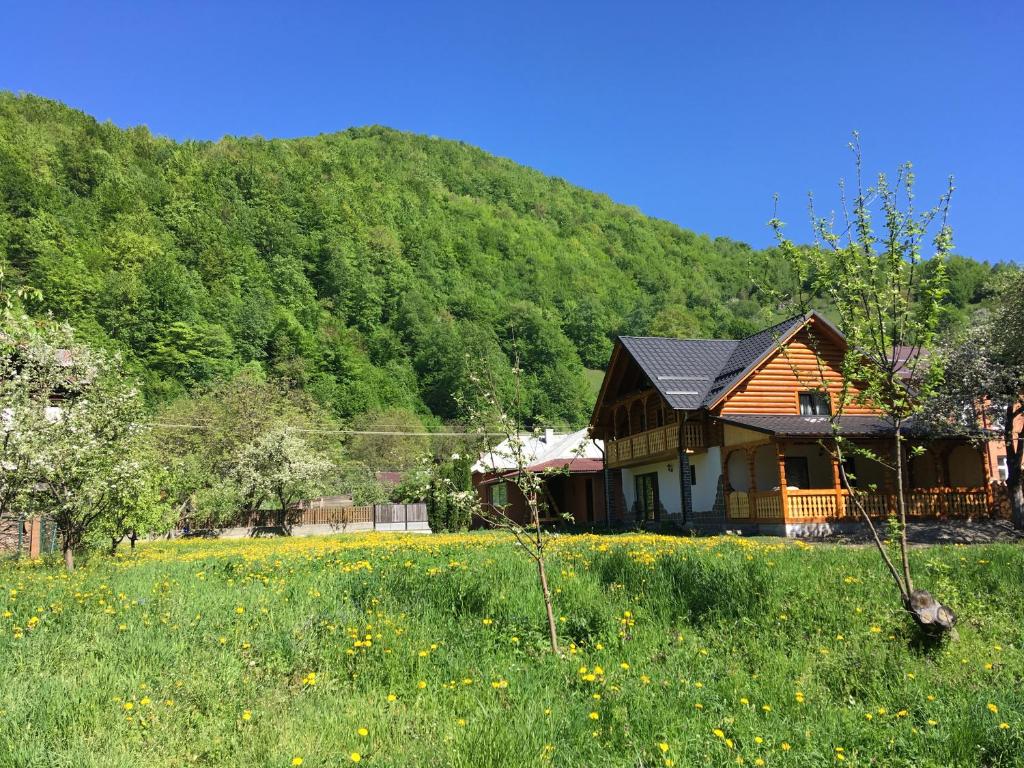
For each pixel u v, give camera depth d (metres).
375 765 4.58
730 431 26.58
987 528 23.02
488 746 4.84
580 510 40.31
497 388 8.52
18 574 13.73
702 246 167.88
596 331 104.31
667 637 7.78
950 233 7.82
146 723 5.36
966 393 22.62
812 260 8.39
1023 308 22.12
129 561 17.78
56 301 71.81
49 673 6.41
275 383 67.62
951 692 6.08
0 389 15.02
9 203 85.38
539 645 7.37
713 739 5.11
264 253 106.31
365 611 8.66
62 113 116.75
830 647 7.42
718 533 26.34
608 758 4.80
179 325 77.06
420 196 143.75
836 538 21.92
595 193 184.75
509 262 126.75
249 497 49.06
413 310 100.88
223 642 7.38
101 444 16.53
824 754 5.00
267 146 135.75
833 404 8.88
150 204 103.56
